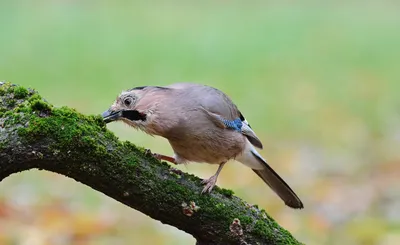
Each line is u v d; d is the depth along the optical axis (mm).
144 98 5844
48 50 23953
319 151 14328
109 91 18812
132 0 36469
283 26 31391
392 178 12297
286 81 21641
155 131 5887
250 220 5152
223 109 6098
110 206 10648
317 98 19547
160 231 9703
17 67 21297
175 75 21469
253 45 27219
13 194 11008
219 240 5141
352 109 18344
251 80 21594
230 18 32875
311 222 10188
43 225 9609
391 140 15203
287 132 15930
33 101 4637
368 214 10617
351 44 28094
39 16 30172
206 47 26188
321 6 37406
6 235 9148
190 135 5941
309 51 26625
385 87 21078
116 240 9336
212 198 5070
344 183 12156
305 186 12055
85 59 22984
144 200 4910
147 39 26953
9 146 4527
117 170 4777
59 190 11328
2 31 26812
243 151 6461
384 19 33688
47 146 4582
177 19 31984
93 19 30500
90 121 4773
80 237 9391
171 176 4984
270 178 6652
